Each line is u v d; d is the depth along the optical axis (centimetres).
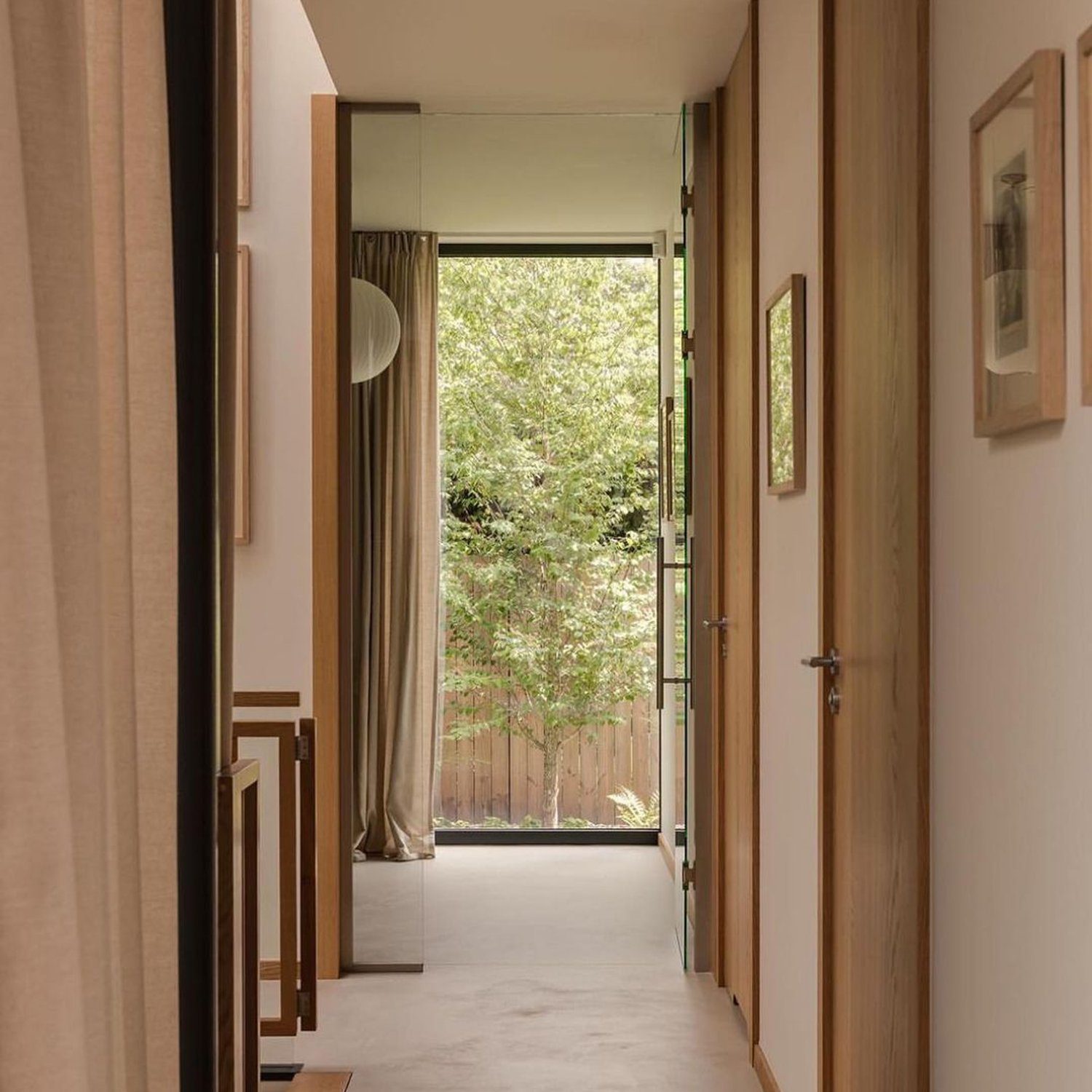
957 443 183
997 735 166
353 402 458
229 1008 259
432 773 454
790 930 311
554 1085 343
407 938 448
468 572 614
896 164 212
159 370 171
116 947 132
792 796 310
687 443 444
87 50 153
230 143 226
